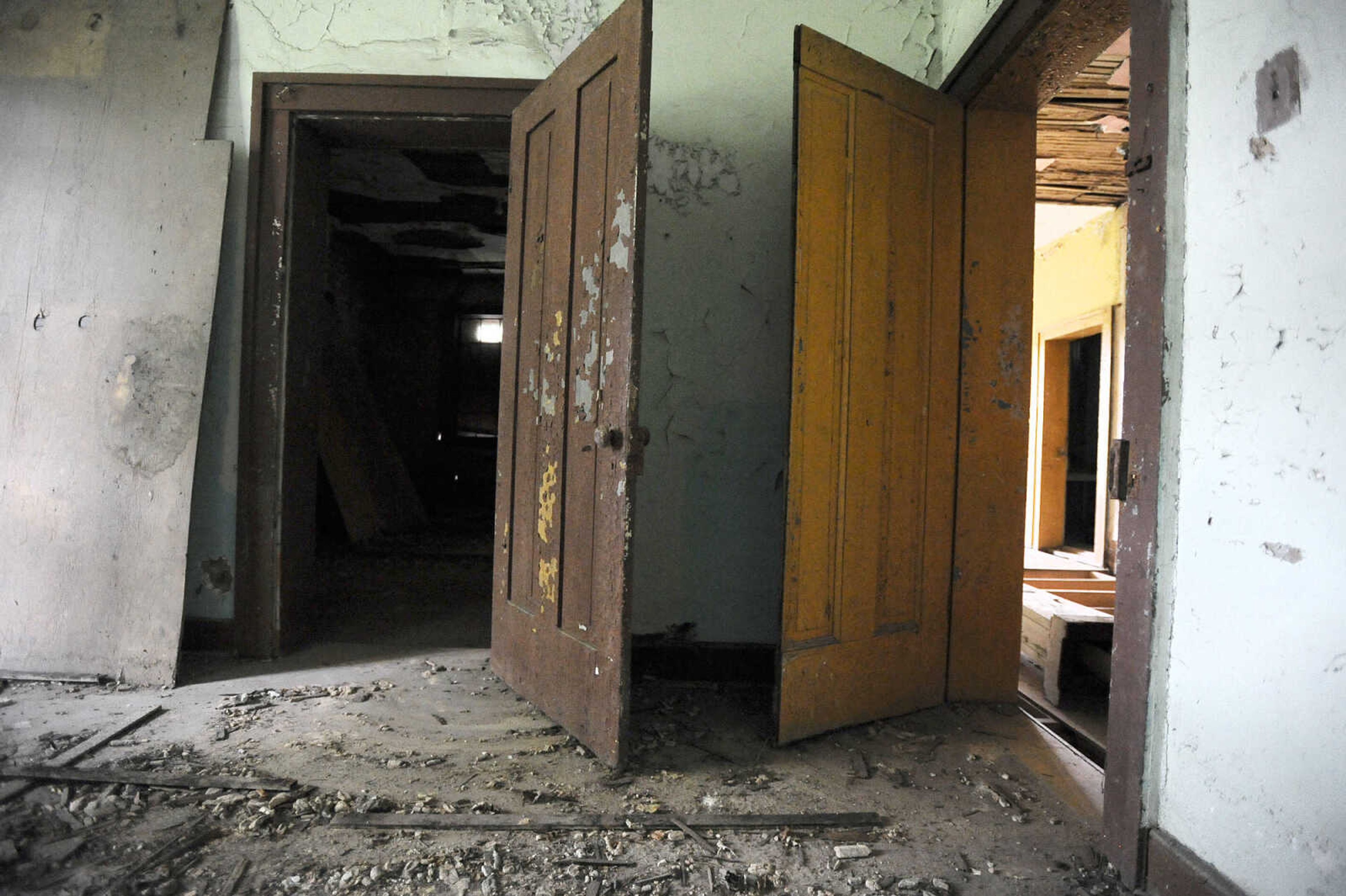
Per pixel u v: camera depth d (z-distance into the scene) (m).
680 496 3.01
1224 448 1.48
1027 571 5.02
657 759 2.27
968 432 2.85
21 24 3.06
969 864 1.76
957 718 2.71
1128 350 1.75
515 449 2.86
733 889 1.62
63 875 1.57
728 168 3.02
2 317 2.92
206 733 2.33
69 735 2.24
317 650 3.21
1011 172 2.86
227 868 1.63
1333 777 1.22
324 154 3.31
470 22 3.07
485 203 5.81
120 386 2.89
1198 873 1.49
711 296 3.02
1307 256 1.30
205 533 3.08
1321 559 1.25
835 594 2.50
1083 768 2.33
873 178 2.56
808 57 2.35
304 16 3.08
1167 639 1.63
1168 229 1.63
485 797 1.99
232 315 3.07
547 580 2.57
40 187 2.98
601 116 2.33
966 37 2.80
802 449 2.38
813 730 2.45
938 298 2.78
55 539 2.82
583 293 2.40
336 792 1.97
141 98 3.03
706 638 3.02
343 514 5.69
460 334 8.66
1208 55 1.55
